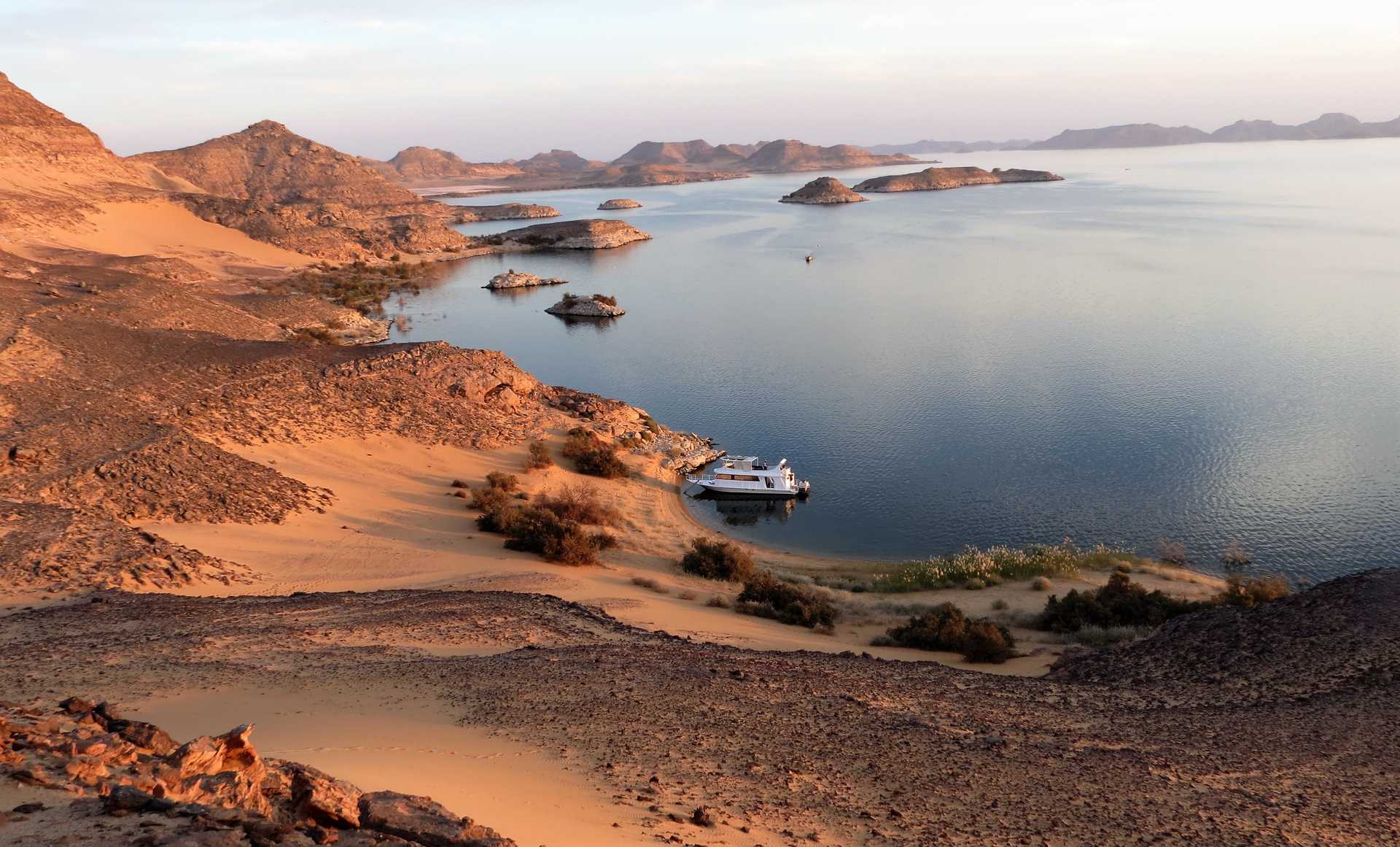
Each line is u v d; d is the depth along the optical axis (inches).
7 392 2025.1
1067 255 7170.3
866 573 1814.7
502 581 1437.0
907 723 786.2
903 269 6678.2
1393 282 5383.9
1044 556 1792.6
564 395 2913.4
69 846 283.1
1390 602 1087.6
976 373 3545.8
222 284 5457.7
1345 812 628.4
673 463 2588.6
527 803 478.6
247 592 1280.8
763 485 2321.6
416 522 1847.9
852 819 546.3
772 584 1549.0
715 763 629.9
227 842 299.6
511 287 6412.4
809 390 3393.2
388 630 1042.1
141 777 362.6
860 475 2492.6
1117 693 962.7
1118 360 3673.7
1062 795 629.0
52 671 746.2
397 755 552.1
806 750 685.3
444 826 371.6
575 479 2319.1
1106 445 2642.7
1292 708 874.1
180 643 883.4
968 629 1282.0
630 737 669.9
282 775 404.8
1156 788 658.2
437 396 2564.0
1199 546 1948.8
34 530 1327.5
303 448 2124.8
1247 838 573.0
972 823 562.6
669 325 4830.2
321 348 2810.0
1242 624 1115.9
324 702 705.6
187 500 1659.7
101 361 2354.8
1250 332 4114.2
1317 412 2871.6
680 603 1462.8
